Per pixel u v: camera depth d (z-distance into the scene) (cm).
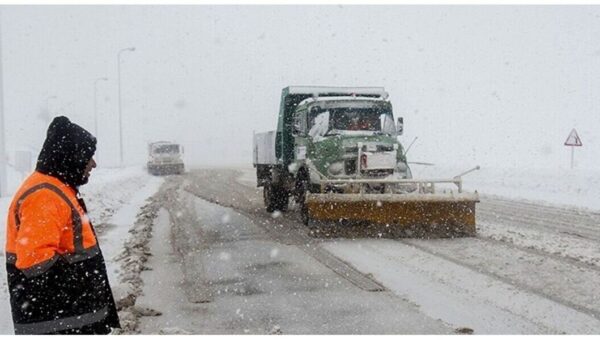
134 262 988
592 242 1140
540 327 640
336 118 1471
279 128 1698
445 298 762
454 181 1273
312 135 1457
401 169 1400
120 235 1320
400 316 688
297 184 1520
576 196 2219
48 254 367
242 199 2298
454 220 1263
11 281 382
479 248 1104
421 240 1226
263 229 1432
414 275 895
